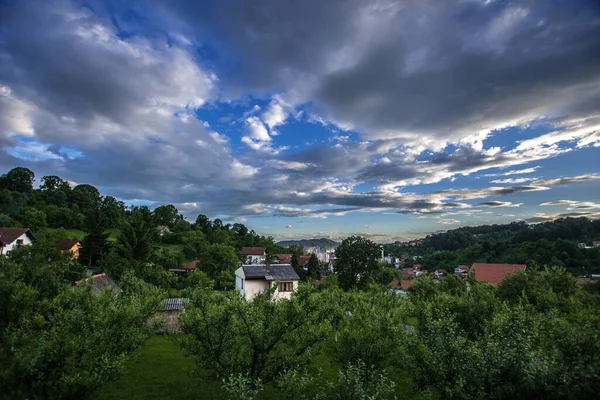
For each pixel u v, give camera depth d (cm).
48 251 2683
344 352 1433
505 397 922
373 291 2798
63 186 12562
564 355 941
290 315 1276
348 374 1057
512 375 927
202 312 1295
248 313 1278
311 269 9619
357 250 6856
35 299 1430
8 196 8644
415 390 1179
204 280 1468
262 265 4566
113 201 12975
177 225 12762
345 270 6950
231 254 7312
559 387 867
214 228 13738
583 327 1038
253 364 1305
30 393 886
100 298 1420
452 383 1016
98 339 1094
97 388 1009
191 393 1500
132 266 5159
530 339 1090
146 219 7031
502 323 1122
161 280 5041
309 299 1331
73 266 2984
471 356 1003
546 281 2708
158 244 9281
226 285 5897
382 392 1020
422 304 1658
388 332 1366
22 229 5419
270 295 1422
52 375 952
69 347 971
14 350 895
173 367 1853
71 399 931
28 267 1744
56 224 9394
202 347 1320
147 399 1428
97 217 7175
